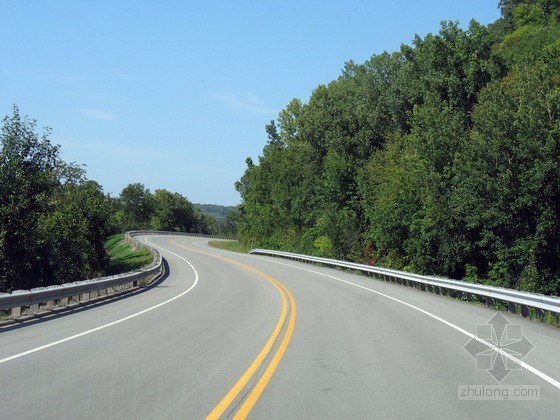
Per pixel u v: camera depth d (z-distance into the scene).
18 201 32.97
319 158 69.19
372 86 69.69
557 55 47.28
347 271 41.88
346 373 9.24
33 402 7.39
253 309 18.62
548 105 31.92
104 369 9.45
